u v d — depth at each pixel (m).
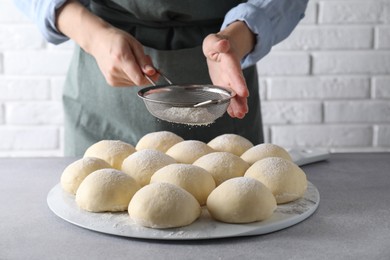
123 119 1.38
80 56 1.41
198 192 0.97
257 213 0.91
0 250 0.85
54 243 0.88
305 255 0.83
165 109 1.01
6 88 1.92
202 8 1.32
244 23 1.23
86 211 0.97
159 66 1.33
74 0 1.30
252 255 0.83
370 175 1.16
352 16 1.87
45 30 1.32
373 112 1.92
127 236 0.88
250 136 1.43
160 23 1.34
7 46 1.89
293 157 1.22
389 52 1.89
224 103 1.01
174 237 0.87
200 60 1.33
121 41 1.16
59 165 1.23
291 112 1.92
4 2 1.87
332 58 1.89
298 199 1.02
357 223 0.94
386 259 0.82
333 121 1.92
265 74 1.90
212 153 1.07
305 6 1.34
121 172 0.99
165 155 1.07
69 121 1.44
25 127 1.94
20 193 1.08
